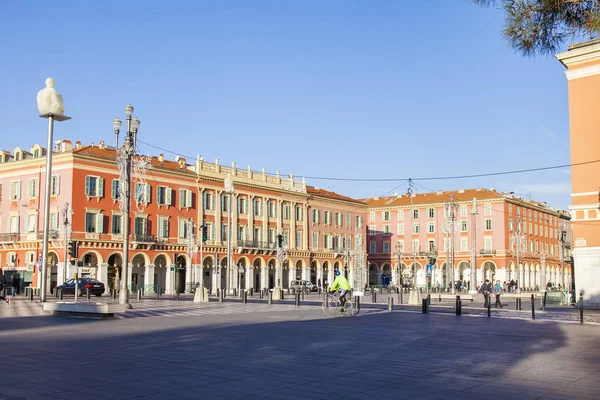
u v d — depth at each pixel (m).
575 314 29.41
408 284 93.12
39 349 13.70
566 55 36.91
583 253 36.09
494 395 9.26
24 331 17.83
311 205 91.44
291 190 87.19
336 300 27.39
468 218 99.00
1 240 63.81
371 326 20.80
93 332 17.64
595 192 35.94
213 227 74.81
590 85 36.56
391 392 9.43
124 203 28.91
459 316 26.47
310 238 90.56
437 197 104.31
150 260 66.44
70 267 58.94
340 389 9.60
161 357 12.68
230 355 13.10
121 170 29.41
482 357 13.24
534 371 11.44
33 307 30.47
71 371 10.83
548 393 9.42
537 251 106.69
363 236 101.94
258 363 12.05
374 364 12.13
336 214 96.38
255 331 18.50
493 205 97.12
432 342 16.03
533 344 15.75
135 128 29.41
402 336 17.50
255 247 79.44
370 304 38.19
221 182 75.94
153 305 34.22
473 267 57.53
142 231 65.88
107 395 8.91
